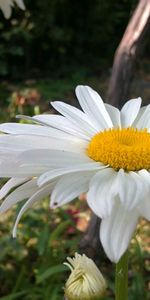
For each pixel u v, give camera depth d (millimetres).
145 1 320
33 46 906
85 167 167
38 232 364
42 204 382
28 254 357
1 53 845
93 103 214
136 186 156
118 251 140
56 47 922
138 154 171
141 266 329
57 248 348
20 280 321
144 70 896
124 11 966
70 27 942
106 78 887
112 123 208
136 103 220
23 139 183
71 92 800
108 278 338
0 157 172
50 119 205
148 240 378
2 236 370
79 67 926
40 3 872
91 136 197
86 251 339
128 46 322
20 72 891
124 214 148
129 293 320
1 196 178
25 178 177
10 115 521
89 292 174
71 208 431
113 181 162
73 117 207
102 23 955
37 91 751
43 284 323
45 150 171
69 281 176
